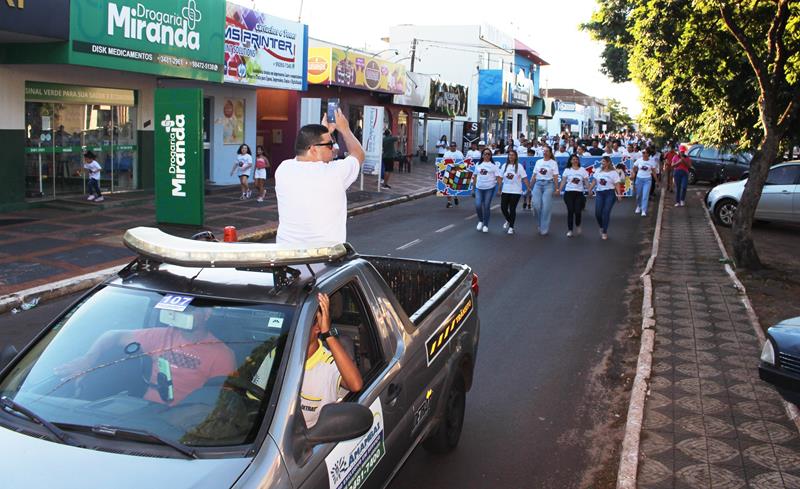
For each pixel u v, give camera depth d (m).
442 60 50.53
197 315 3.45
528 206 21.28
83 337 3.50
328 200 4.78
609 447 5.67
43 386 3.30
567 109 81.62
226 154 22.66
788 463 5.24
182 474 2.74
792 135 15.83
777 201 17.66
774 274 11.75
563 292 10.80
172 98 14.55
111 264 11.27
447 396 4.88
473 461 5.35
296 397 3.12
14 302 9.09
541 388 6.93
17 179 15.55
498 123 54.69
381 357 4.04
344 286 3.91
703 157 30.47
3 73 14.99
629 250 14.48
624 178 23.09
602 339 8.51
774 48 11.71
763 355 5.97
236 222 16.02
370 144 24.12
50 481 2.67
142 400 3.20
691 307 9.70
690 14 13.28
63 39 14.13
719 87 15.52
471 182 21.08
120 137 18.47
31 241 12.62
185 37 17.38
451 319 5.04
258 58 21.17
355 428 3.09
